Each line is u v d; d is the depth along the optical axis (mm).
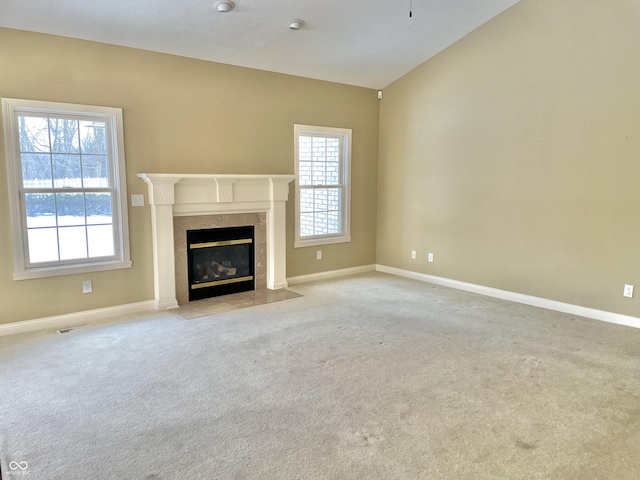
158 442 2248
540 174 4562
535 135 4562
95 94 4035
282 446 2215
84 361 3240
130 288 4410
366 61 5297
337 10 4105
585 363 3207
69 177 4023
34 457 2123
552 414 2514
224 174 4918
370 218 6457
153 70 4355
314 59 5055
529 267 4746
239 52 4637
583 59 4145
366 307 4625
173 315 4340
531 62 4527
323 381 2920
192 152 4684
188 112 4617
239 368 3121
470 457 2129
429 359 3273
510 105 4746
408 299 4953
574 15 4168
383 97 6207
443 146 5480
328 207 6039
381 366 3150
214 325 4039
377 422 2432
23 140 3773
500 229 4973
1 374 3020
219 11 3809
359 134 6133
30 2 3363
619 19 3885
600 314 4219
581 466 2066
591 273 4262
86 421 2441
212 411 2549
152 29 3967
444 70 5363
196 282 4875
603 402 2648
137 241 4406
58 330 3908
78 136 4039
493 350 3447
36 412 2533
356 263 6391
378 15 4305
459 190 5359
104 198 4219
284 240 5418
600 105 4066
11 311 3805
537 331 3887
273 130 5301
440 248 5652
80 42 3926
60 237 4020
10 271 3762
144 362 3223
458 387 2836
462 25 4824
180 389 2812
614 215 4066
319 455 2143
